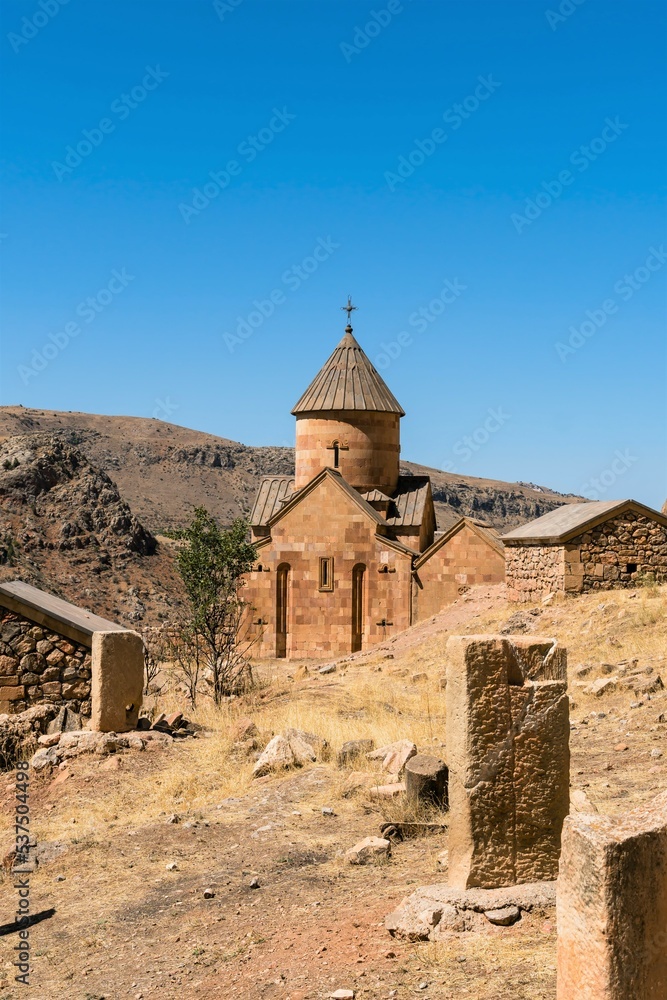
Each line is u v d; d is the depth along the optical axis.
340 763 14.85
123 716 17.52
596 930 5.68
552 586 29.03
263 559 39.72
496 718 8.69
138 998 8.36
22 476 87.94
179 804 14.20
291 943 8.83
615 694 18.11
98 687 17.39
